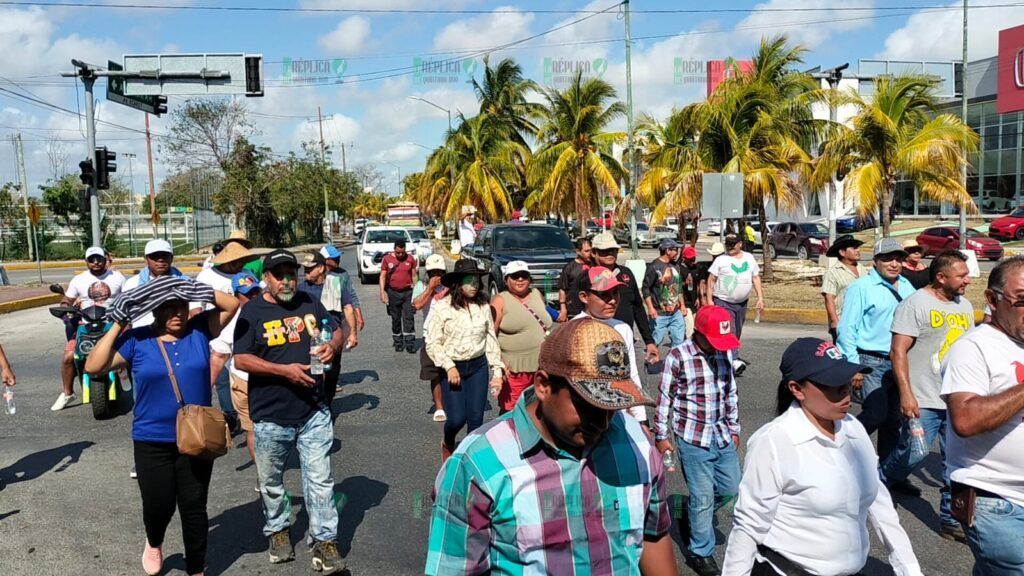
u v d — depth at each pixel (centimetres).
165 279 429
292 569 464
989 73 3981
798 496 288
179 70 1777
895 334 502
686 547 460
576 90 3020
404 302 1202
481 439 209
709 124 2025
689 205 2050
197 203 4784
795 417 293
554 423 201
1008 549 309
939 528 501
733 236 934
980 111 4075
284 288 450
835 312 743
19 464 675
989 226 3394
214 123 4122
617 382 194
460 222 3397
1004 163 3972
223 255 650
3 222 4147
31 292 2222
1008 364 316
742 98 2006
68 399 907
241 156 4206
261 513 555
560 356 197
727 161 2083
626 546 212
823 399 284
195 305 461
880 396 559
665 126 2256
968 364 320
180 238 4747
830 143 1856
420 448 700
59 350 1298
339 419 805
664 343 1184
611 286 477
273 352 450
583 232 3077
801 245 3055
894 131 1695
